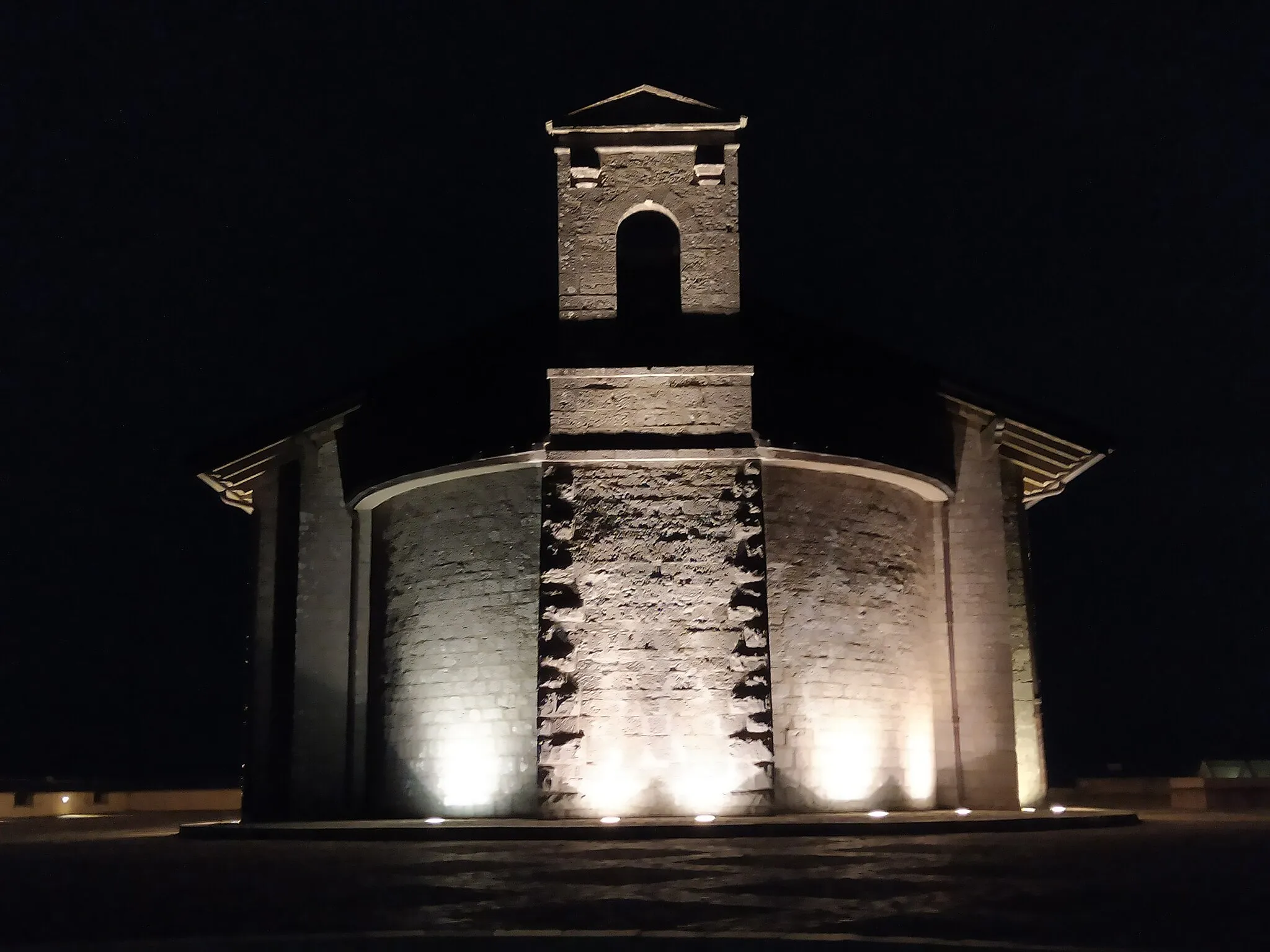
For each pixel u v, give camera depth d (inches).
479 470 885.2
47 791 1598.2
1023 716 995.3
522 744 832.9
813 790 831.1
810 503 880.3
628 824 711.1
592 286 878.4
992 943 318.3
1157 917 366.0
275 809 973.2
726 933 335.9
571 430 849.5
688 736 807.1
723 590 826.2
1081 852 576.7
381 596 962.7
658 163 897.5
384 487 937.5
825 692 855.1
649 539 834.2
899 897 411.2
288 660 991.0
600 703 812.6
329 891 448.8
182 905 419.2
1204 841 644.1
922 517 986.7
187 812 1582.2
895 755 896.9
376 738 941.8
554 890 438.9
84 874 535.5
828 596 874.1
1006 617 983.6
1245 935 334.6
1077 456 1030.4
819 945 314.8
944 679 968.3
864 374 927.0
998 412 999.0
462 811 855.1
